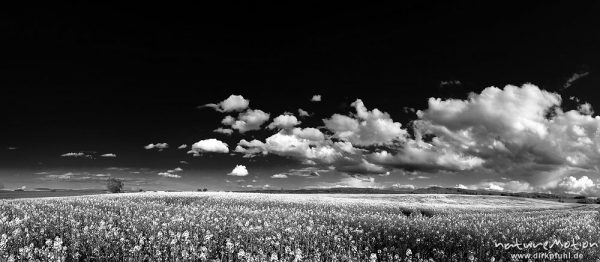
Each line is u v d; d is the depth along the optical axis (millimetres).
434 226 21203
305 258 13133
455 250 15141
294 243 15000
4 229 15375
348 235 17578
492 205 64000
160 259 11953
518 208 55406
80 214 23047
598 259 14406
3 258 11297
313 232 17047
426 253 14672
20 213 22625
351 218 25266
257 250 13586
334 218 25000
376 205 44562
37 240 14766
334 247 14695
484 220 27078
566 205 73188
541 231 20406
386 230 19516
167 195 51375
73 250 12383
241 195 54594
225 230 17484
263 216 23578
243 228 17062
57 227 17125
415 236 17516
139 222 18750
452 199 72125
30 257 11305
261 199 46969
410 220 25719
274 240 15305
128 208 27547
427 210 43531
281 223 19578
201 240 15062
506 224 23641
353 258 13039
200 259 12414
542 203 76562
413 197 73625
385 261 13266
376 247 15852
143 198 46469
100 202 34875
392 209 41375
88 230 15711
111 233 14875
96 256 12344
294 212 29312
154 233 15422
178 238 13727
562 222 26031
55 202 34469
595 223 27906
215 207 30703
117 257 12359
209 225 18078
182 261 11750
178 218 18875
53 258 11227
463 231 19422
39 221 19078
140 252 12656
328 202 46062
